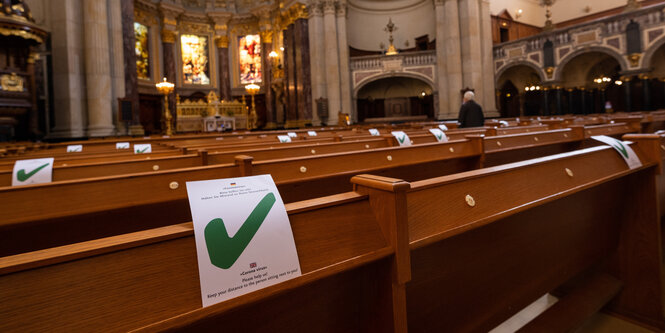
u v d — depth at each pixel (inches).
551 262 82.8
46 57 486.0
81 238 84.7
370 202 53.2
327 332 51.1
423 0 873.5
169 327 34.8
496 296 70.9
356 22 900.0
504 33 882.8
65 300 33.2
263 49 967.0
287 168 114.5
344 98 783.1
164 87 681.6
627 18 588.7
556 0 948.6
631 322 97.0
